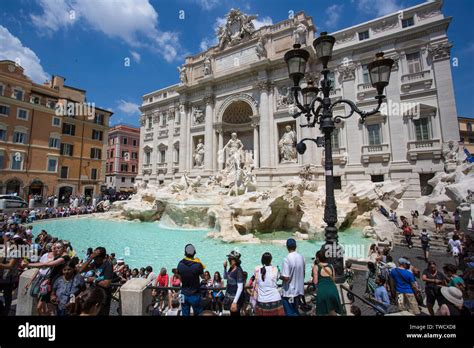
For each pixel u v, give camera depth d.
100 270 5.36
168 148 41.22
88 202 39.38
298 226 18.73
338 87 27.06
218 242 15.85
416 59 23.75
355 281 8.35
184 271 5.07
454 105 21.59
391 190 21.45
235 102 33.19
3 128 34.94
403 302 6.19
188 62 39.19
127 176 60.78
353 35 26.97
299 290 4.93
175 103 41.41
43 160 38.91
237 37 33.66
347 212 18.23
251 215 18.17
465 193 15.10
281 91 29.67
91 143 45.59
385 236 15.16
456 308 4.42
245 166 28.70
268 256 5.02
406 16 24.31
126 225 23.19
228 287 5.42
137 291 5.03
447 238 13.73
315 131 27.30
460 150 20.22
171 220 22.72
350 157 25.70
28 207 31.05
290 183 19.73
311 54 27.44
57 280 5.20
